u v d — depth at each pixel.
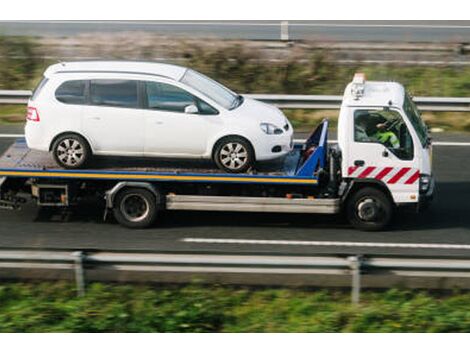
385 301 10.20
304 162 12.80
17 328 9.64
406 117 12.30
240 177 12.45
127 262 10.11
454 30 24.20
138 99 12.49
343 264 10.02
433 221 13.26
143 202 12.74
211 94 12.73
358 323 9.72
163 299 10.16
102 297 10.17
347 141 12.43
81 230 12.75
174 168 12.81
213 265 10.11
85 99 12.52
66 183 12.78
